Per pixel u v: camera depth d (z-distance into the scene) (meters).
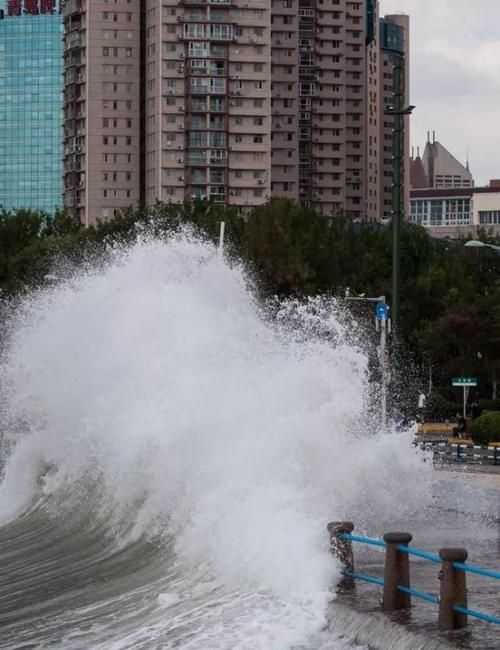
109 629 22.55
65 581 27.67
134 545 30.50
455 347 117.25
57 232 154.38
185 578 26.03
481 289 145.25
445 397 113.88
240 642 20.78
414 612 20.70
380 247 143.25
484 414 74.56
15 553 32.44
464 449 64.31
